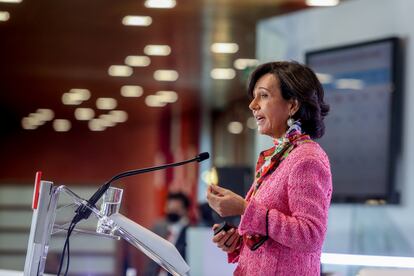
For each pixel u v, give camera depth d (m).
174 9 12.70
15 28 14.62
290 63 3.30
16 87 22.67
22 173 30.36
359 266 7.96
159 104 25.73
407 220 7.92
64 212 3.23
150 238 3.13
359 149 8.50
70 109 27.30
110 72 19.58
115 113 28.02
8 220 17.59
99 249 14.34
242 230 3.01
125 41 15.61
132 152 29.92
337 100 8.82
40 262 3.20
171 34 14.77
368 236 8.27
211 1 12.01
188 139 28.27
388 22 8.38
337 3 9.83
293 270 3.04
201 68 18.62
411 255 7.80
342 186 8.63
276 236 2.97
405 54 8.18
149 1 12.24
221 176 7.80
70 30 14.65
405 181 8.02
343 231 8.52
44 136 30.53
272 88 3.25
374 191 8.27
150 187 28.20
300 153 3.10
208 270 9.38
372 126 8.38
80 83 21.62
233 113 25.97
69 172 30.53
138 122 29.83
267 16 12.67
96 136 30.59
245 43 15.11
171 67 18.64
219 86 21.53
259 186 3.22
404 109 8.14
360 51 8.59
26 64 18.67
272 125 3.26
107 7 12.66
